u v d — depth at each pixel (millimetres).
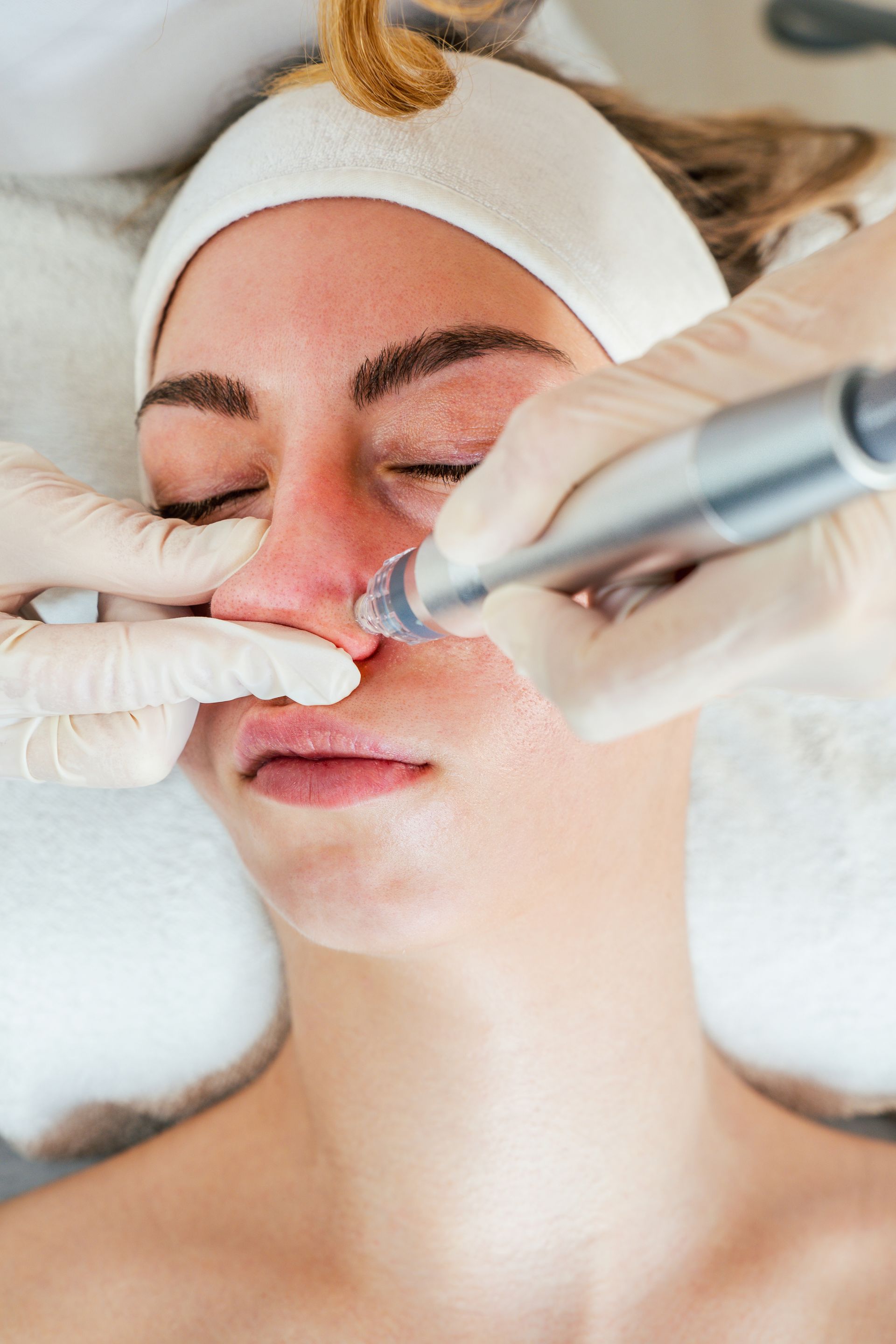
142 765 787
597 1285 921
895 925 1196
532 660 494
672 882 935
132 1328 951
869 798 1205
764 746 1222
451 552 504
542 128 835
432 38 933
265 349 759
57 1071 1178
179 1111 1225
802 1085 1251
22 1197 1054
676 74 1920
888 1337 958
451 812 726
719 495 412
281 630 705
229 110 1069
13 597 832
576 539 471
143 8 925
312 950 921
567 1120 893
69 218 1187
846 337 527
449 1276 915
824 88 1921
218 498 843
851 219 1182
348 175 783
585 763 770
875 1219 1021
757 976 1214
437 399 740
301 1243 970
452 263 773
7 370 1172
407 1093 891
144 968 1167
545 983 848
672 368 515
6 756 810
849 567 429
